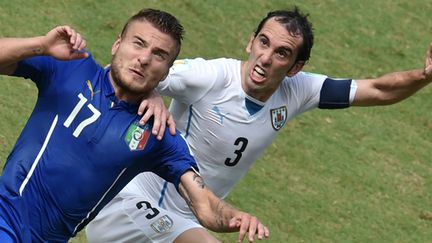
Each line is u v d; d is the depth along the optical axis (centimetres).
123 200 2231
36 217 1814
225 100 2152
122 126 1825
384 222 3234
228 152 2211
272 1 4353
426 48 4378
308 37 2138
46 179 1803
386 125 3800
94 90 1822
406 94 2322
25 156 1812
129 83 1795
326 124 3688
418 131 3822
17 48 1722
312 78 2283
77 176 1809
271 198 3192
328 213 3203
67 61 1820
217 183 2281
